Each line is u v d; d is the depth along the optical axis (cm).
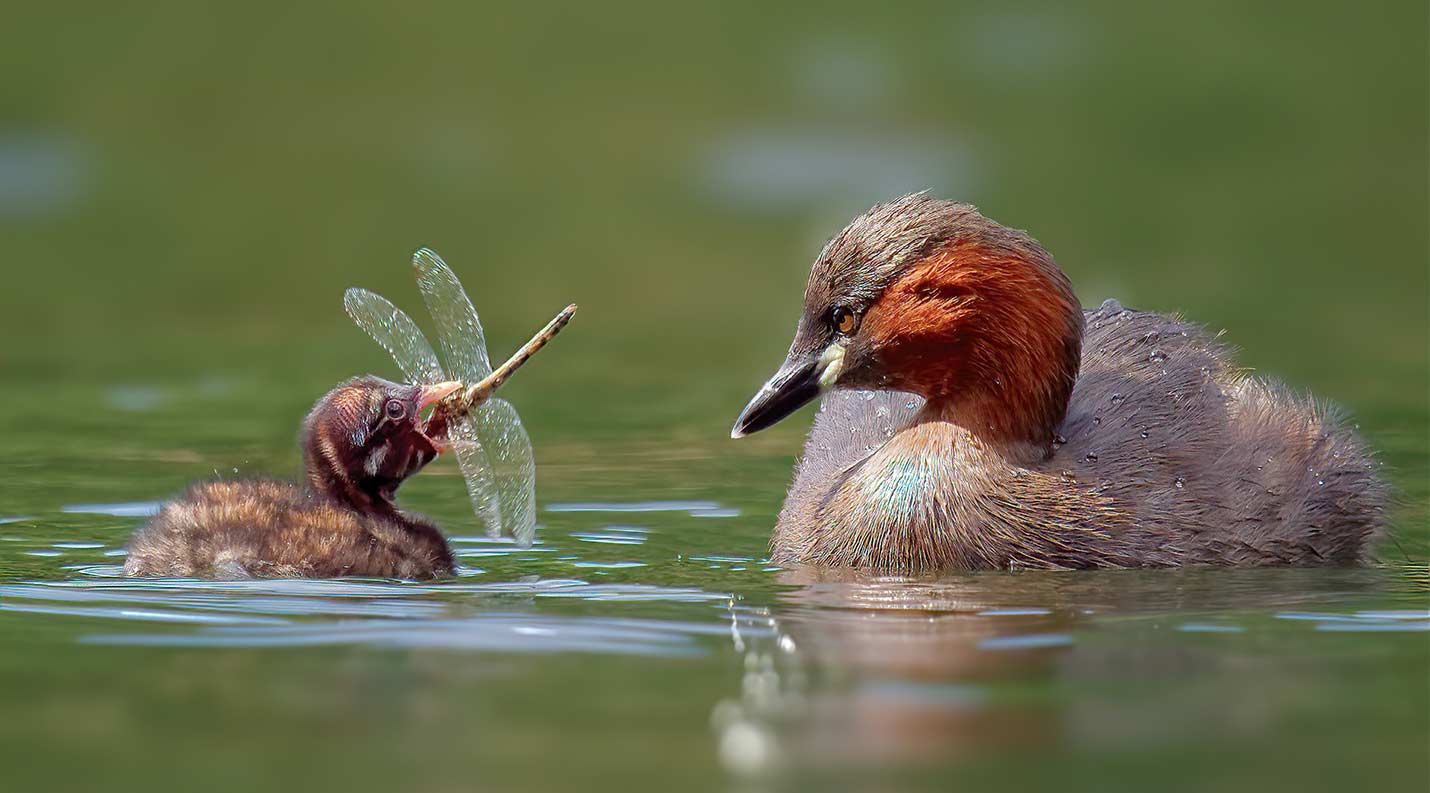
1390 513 1360
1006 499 1256
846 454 1388
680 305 2742
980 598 1105
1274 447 1308
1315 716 800
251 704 823
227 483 1287
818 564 1276
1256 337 2412
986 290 1275
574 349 2458
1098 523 1250
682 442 1828
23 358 2336
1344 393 2052
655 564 1259
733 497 1542
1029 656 915
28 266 2897
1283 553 1265
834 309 1305
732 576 1206
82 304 2692
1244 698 830
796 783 709
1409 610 1050
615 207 3191
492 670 884
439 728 784
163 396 2067
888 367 1298
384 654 919
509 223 3150
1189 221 3002
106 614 1026
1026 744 759
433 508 1512
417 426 1291
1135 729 778
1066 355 1284
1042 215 3062
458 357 1291
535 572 1223
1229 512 1264
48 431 1831
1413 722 789
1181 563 1248
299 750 754
